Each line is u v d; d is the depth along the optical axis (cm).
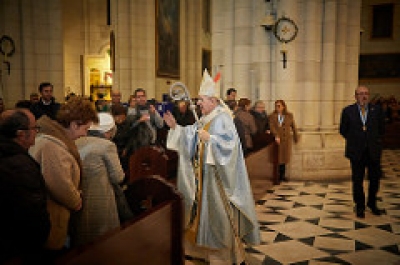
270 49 736
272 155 664
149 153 437
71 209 226
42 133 220
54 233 215
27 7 1052
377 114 484
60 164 211
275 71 732
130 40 1146
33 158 206
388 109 1305
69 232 251
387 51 1650
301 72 727
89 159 251
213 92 345
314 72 721
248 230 344
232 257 344
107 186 258
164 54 1259
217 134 332
